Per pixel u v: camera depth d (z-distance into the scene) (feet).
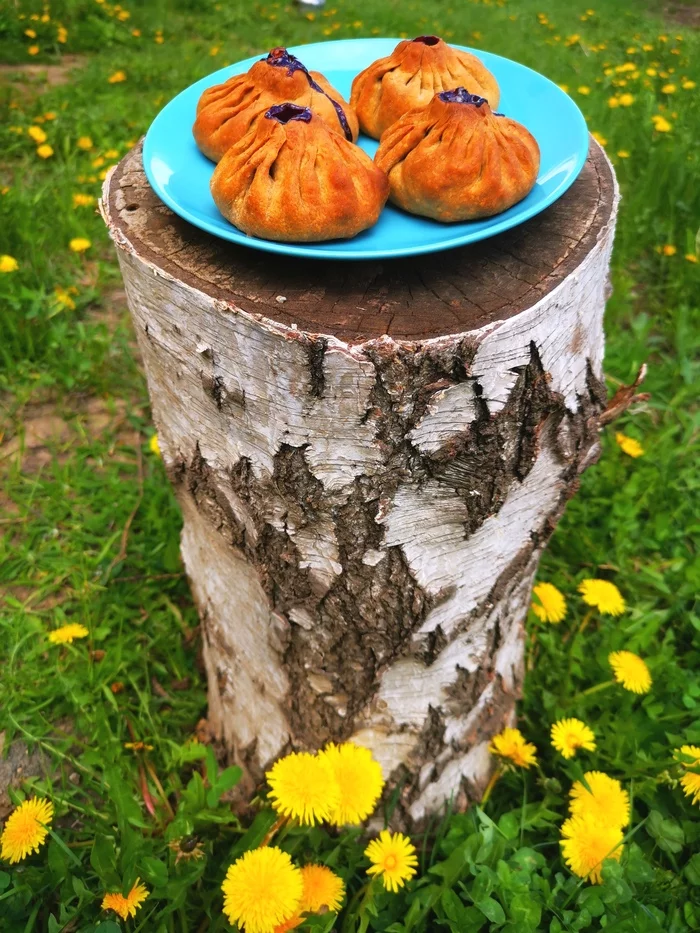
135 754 1.77
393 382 1.08
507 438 1.23
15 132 3.98
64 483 2.38
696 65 5.18
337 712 1.56
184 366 1.26
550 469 1.40
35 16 5.38
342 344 1.05
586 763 1.73
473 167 1.23
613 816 1.49
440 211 1.26
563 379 1.27
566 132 1.44
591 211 1.33
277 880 1.29
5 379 2.67
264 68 1.44
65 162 3.82
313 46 1.90
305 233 1.18
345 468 1.20
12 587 2.15
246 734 1.78
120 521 2.29
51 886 1.48
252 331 1.10
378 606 1.37
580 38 6.10
